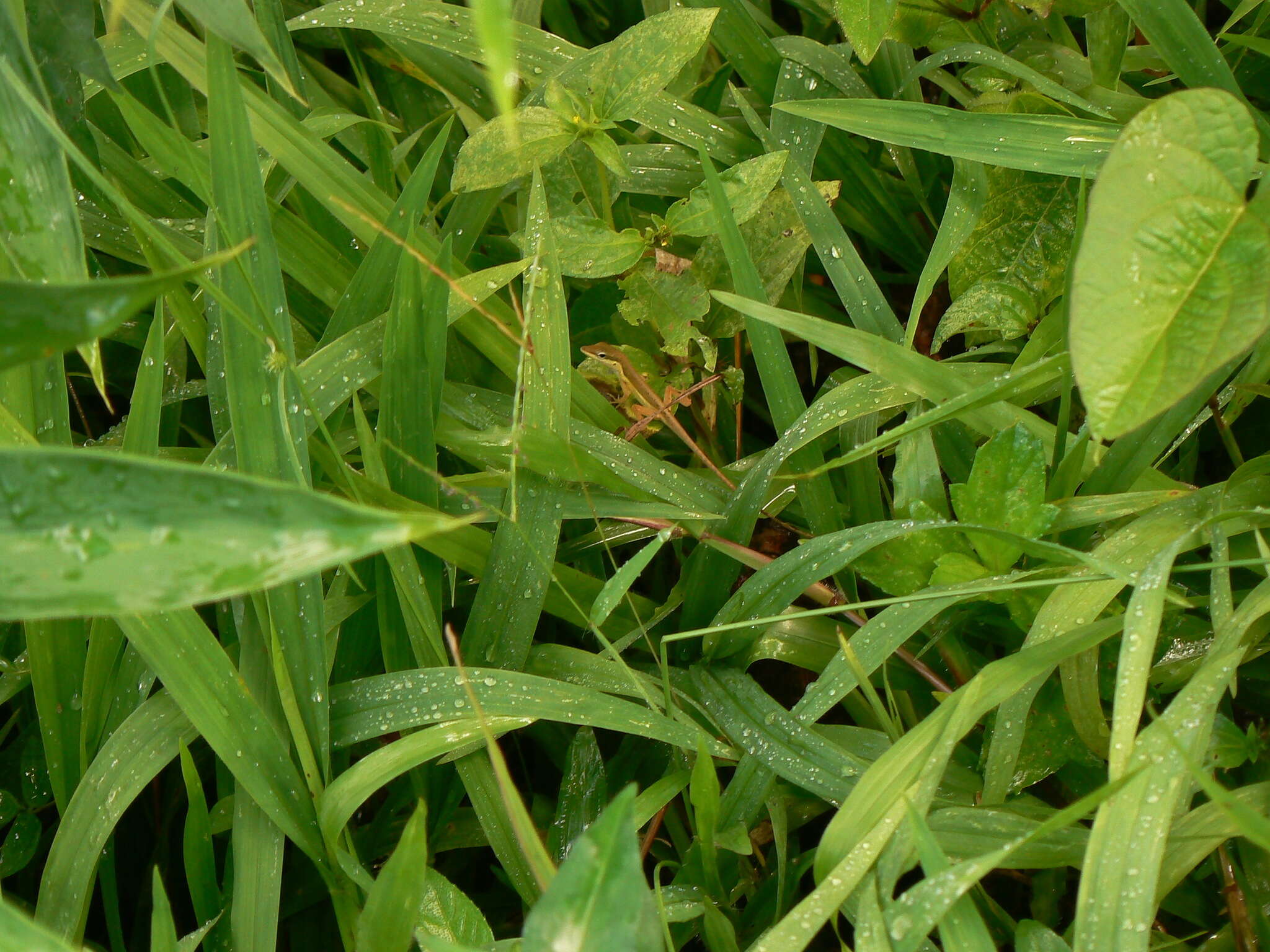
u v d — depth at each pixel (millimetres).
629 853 355
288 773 531
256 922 518
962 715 503
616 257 609
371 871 580
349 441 605
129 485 307
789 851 575
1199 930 557
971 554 561
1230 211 417
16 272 542
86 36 522
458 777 577
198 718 515
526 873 542
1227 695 562
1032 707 558
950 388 574
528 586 570
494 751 453
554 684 537
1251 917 515
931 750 502
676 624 608
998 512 550
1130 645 480
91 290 304
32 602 316
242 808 529
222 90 536
